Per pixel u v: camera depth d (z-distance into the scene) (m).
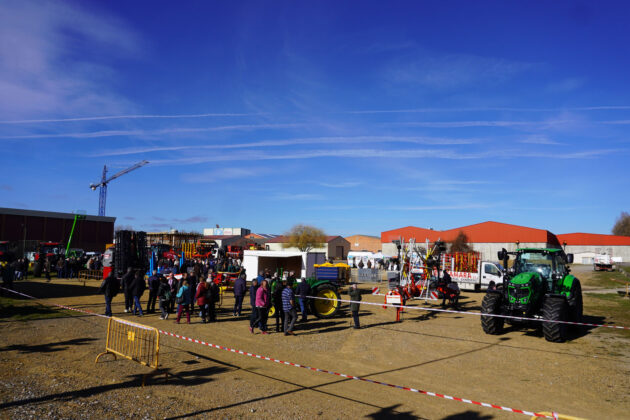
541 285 11.92
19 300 16.16
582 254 76.44
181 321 12.95
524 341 11.03
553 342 10.91
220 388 6.79
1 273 18.09
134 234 22.00
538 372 8.17
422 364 8.71
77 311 13.95
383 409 6.12
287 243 69.19
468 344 10.62
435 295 16.50
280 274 18.45
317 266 19.77
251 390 6.75
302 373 7.85
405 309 16.77
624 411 6.17
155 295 14.31
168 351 9.11
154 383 6.91
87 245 54.44
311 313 14.73
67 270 28.19
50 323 11.72
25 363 7.78
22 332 10.48
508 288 11.61
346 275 23.41
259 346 9.99
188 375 7.44
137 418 5.44
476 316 15.34
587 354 9.64
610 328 13.08
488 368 8.44
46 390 6.32
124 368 7.70
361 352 9.68
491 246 60.31
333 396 6.62
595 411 6.16
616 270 50.06
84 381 6.84
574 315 12.05
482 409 6.22
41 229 50.06
